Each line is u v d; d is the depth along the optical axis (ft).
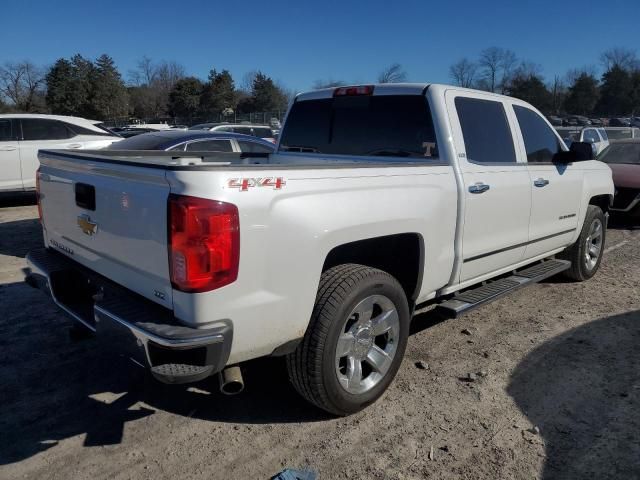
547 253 17.48
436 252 12.29
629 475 9.39
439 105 13.03
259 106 213.05
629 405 11.57
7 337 14.97
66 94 218.38
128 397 11.96
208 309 8.55
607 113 231.71
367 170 10.59
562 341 14.88
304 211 9.41
